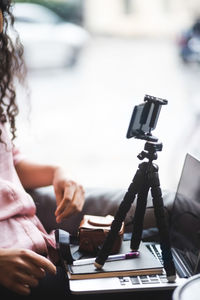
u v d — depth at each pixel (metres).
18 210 1.24
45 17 8.63
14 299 1.12
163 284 1.08
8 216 1.21
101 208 1.50
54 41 8.38
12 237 1.18
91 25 17.38
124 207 1.11
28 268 1.04
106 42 13.89
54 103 5.75
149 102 1.08
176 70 8.76
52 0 14.21
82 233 1.20
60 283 1.15
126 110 5.56
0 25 1.34
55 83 7.18
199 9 18.12
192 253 1.21
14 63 1.49
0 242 1.16
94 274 1.10
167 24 18.20
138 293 1.11
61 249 1.15
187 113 5.17
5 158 1.32
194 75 8.25
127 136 1.07
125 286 1.07
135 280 1.10
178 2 18.25
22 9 8.59
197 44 8.86
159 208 1.11
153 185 1.12
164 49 12.30
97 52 11.13
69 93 6.46
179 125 4.71
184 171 1.41
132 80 7.65
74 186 1.35
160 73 8.40
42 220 1.50
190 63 8.95
